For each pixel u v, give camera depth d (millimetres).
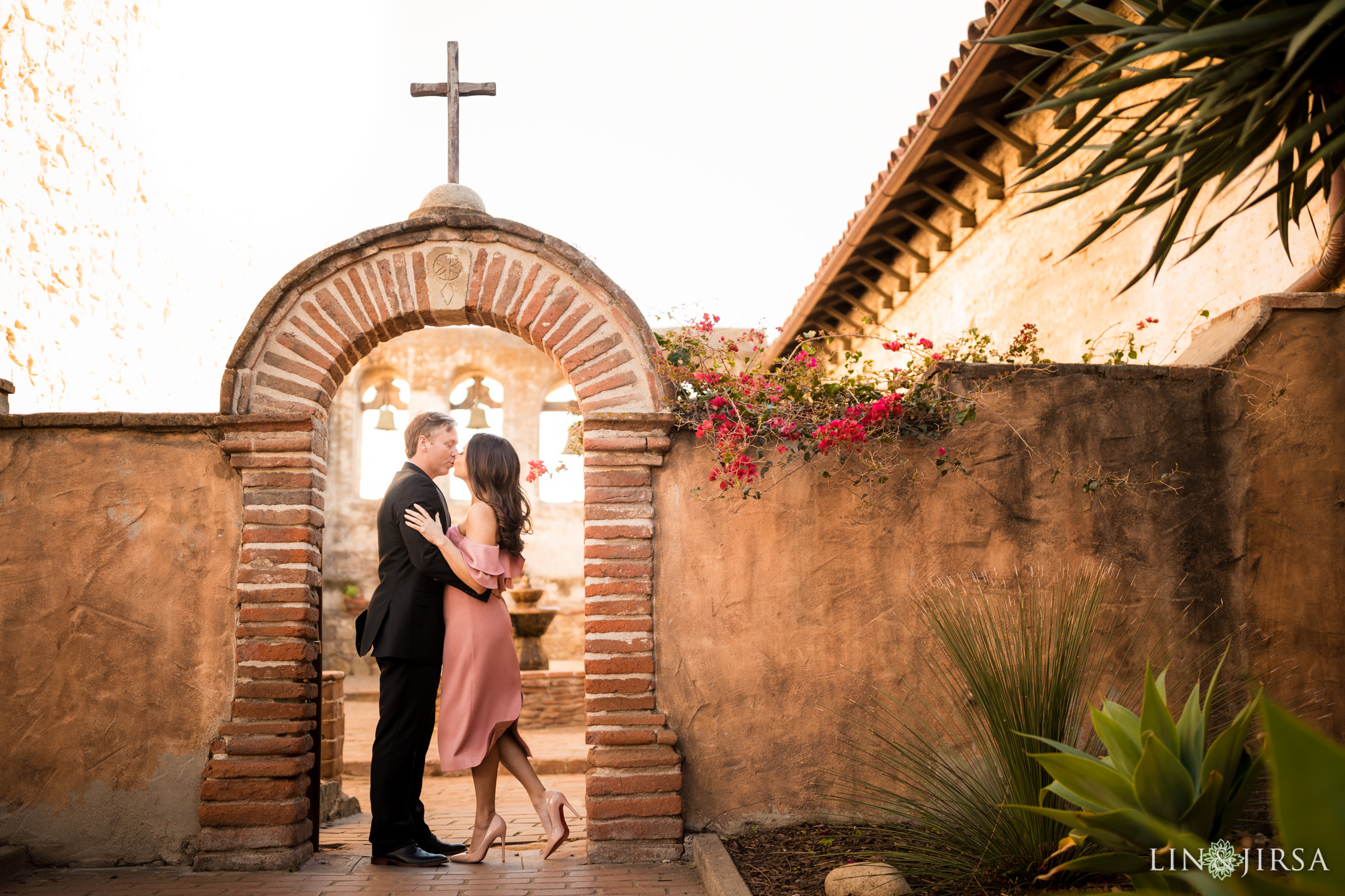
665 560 4324
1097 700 4180
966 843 3291
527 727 10422
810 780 4207
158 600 4184
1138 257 5957
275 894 3572
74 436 4262
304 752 4133
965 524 4355
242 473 4262
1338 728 4219
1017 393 4418
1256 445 4418
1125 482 4375
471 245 4535
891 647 4281
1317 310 4473
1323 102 2969
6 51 5402
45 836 4027
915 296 9461
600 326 4504
